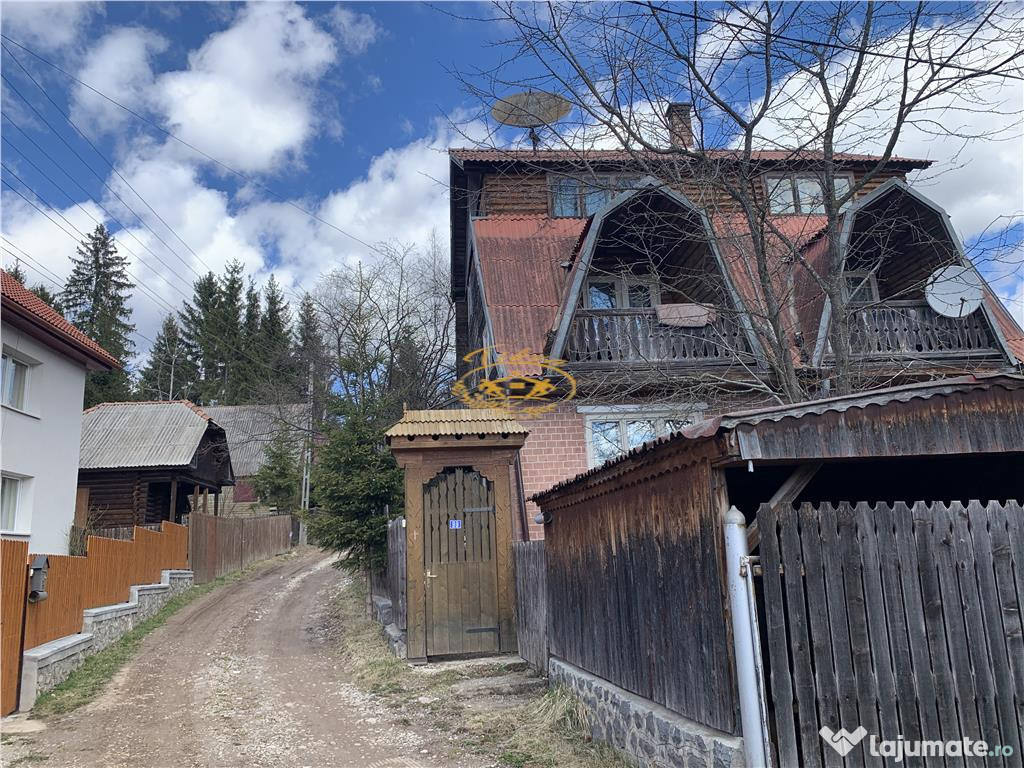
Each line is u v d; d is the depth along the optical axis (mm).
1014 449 4848
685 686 5270
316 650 12695
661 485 5699
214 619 16047
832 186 9367
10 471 14359
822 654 4473
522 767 6223
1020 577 4695
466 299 21047
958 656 4559
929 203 12109
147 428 24594
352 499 14836
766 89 9258
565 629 8094
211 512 40781
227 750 7016
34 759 6844
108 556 13648
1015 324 14312
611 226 12930
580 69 9336
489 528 10570
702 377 10547
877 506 4707
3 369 14594
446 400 30719
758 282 12000
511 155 11367
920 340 12406
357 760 6660
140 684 10031
